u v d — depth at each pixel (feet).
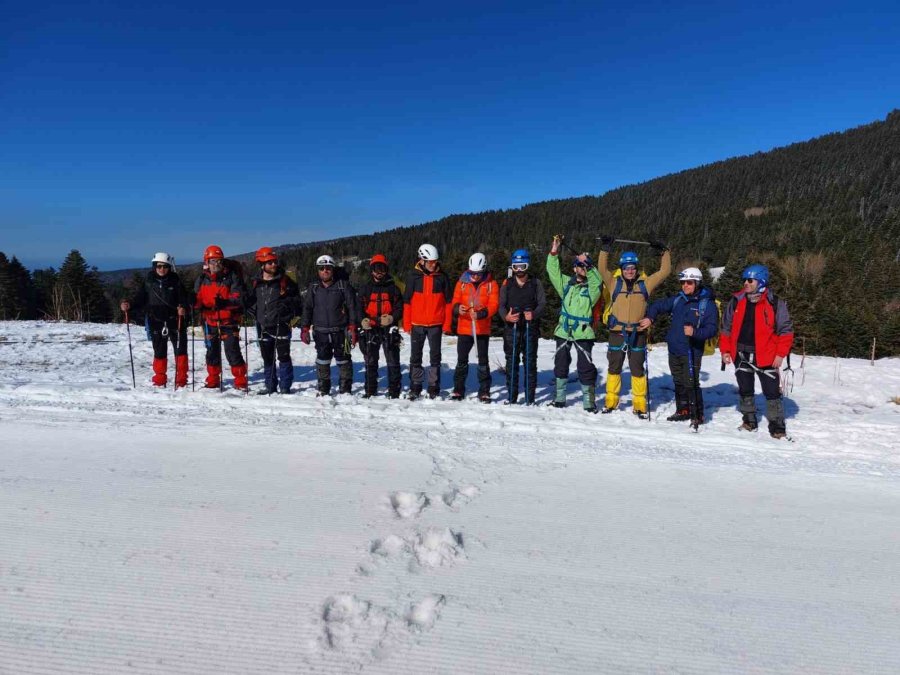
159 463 14.38
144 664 7.47
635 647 7.95
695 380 19.56
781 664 7.66
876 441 17.54
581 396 25.76
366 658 7.61
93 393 21.79
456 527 11.32
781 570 10.00
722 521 11.85
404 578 9.50
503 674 7.40
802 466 15.26
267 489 12.85
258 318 23.15
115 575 9.39
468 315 22.22
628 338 21.02
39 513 11.48
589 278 21.13
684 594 9.23
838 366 33.47
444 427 18.02
